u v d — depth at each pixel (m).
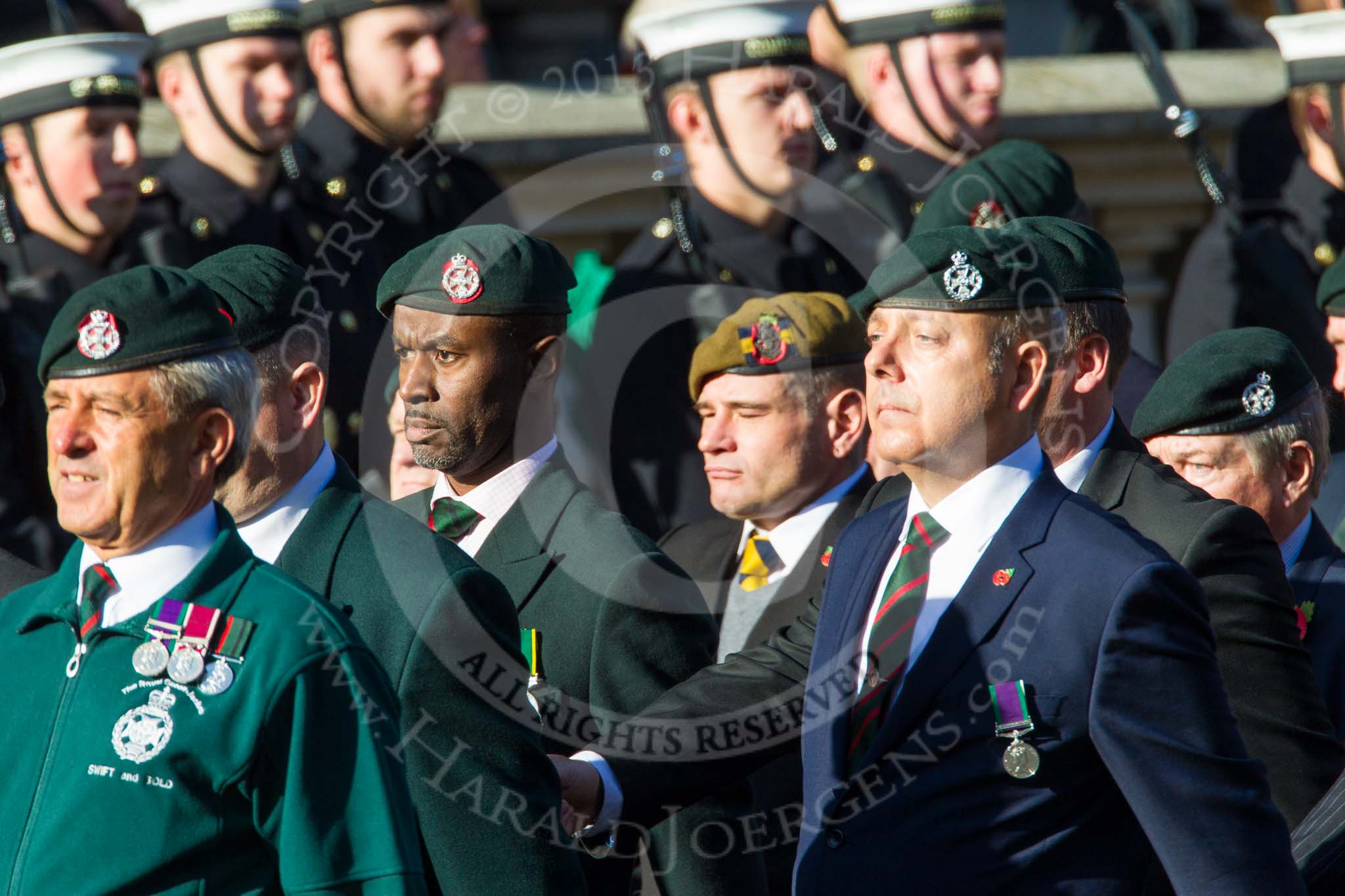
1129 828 10.38
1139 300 24.45
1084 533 10.53
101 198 17.97
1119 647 10.09
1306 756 11.13
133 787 9.57
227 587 10.00
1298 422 13.76
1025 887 10.18
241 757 9.60
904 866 10.36
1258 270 21.73
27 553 16.47
